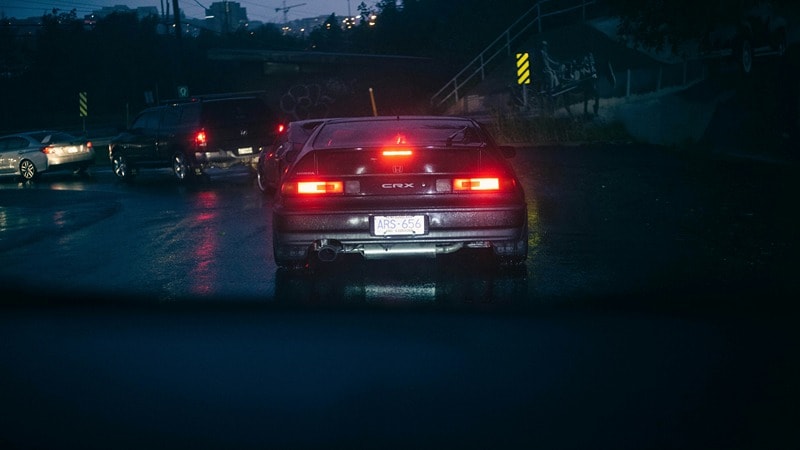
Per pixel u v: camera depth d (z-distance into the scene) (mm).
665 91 22891
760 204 11984
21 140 25281
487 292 7273
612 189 14438
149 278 8430
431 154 7309
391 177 7281
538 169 18406
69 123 71125
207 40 85812
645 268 8195
